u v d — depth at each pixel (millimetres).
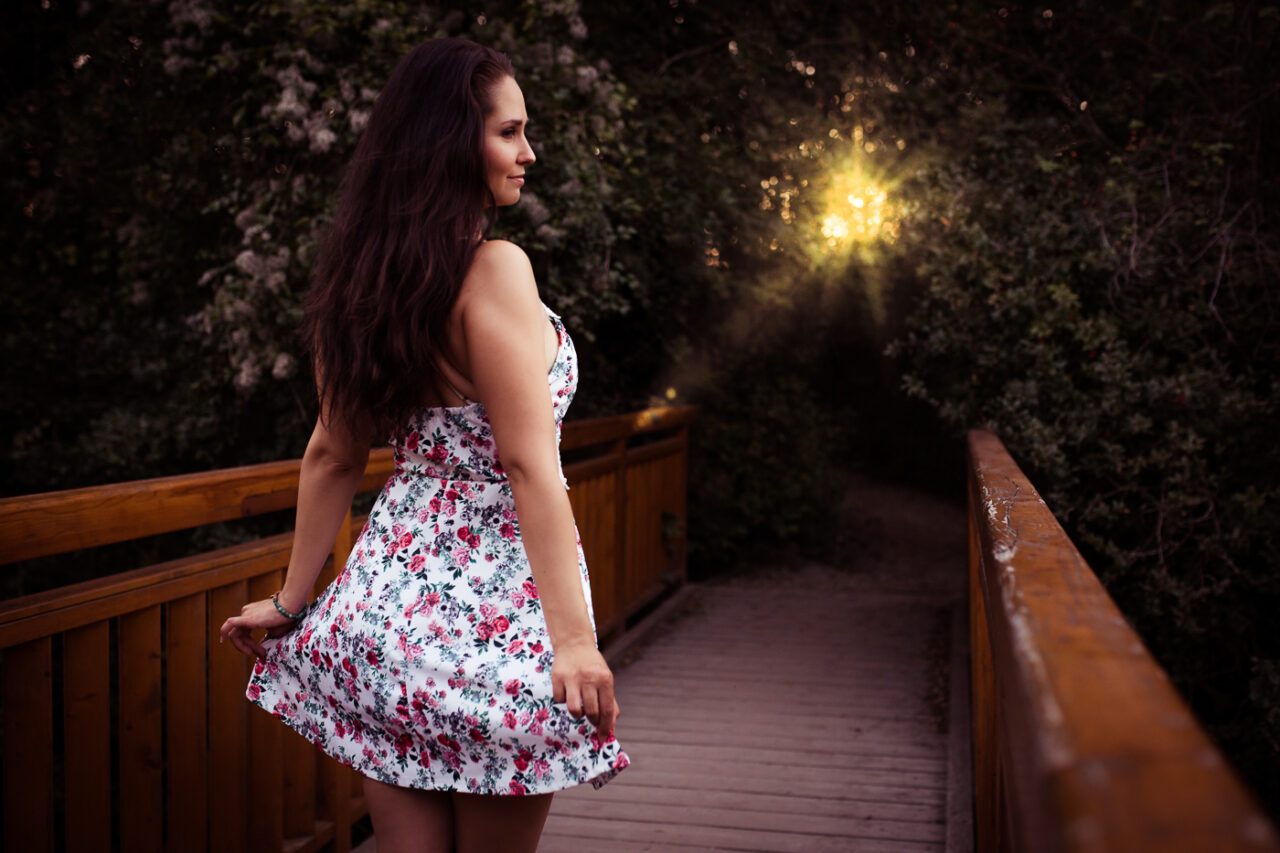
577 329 4773
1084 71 6047
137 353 5535
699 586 6832
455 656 1305
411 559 1353
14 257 5660
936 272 5047
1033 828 613
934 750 3658
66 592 1763
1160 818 449
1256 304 4391
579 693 1218
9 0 5559
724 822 2992
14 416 5777
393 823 1375
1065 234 4590
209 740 2145
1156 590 4238
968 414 4828
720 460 7469
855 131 6645
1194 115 5117
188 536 5191
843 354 9359
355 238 1347
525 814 1348
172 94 4938
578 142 4504
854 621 5801
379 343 1306
